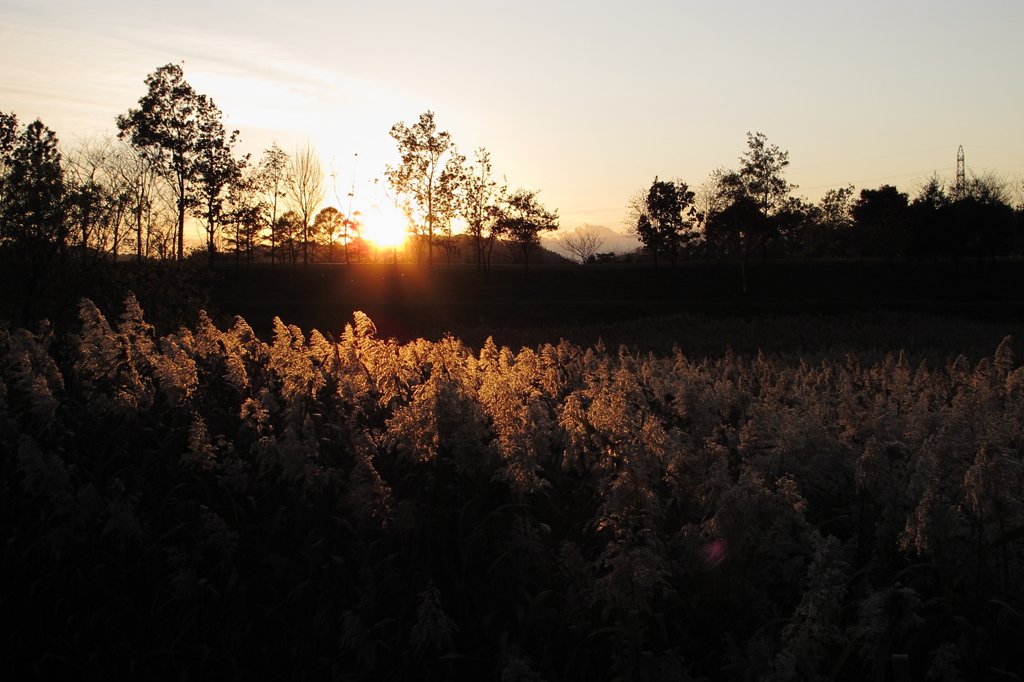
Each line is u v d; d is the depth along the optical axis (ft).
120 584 14.78
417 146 276.21
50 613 14.69
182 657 13.76
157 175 232.94
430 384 16.24
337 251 391.65
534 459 14.20
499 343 133.28
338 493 15.93
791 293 250.78
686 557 12.64
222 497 16.55
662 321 160.35
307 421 16.12
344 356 21.56
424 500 15.07
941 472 12.77
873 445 13.80
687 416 19.53
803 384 25.70
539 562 13.53
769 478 13.96
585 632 12.34
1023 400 17.85
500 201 280.92
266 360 24.17
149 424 19.79
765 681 10.28
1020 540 12.23
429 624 11.84
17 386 18.16
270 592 14.53
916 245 256.73
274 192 270.05
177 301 92.02
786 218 265.95
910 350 94.48
